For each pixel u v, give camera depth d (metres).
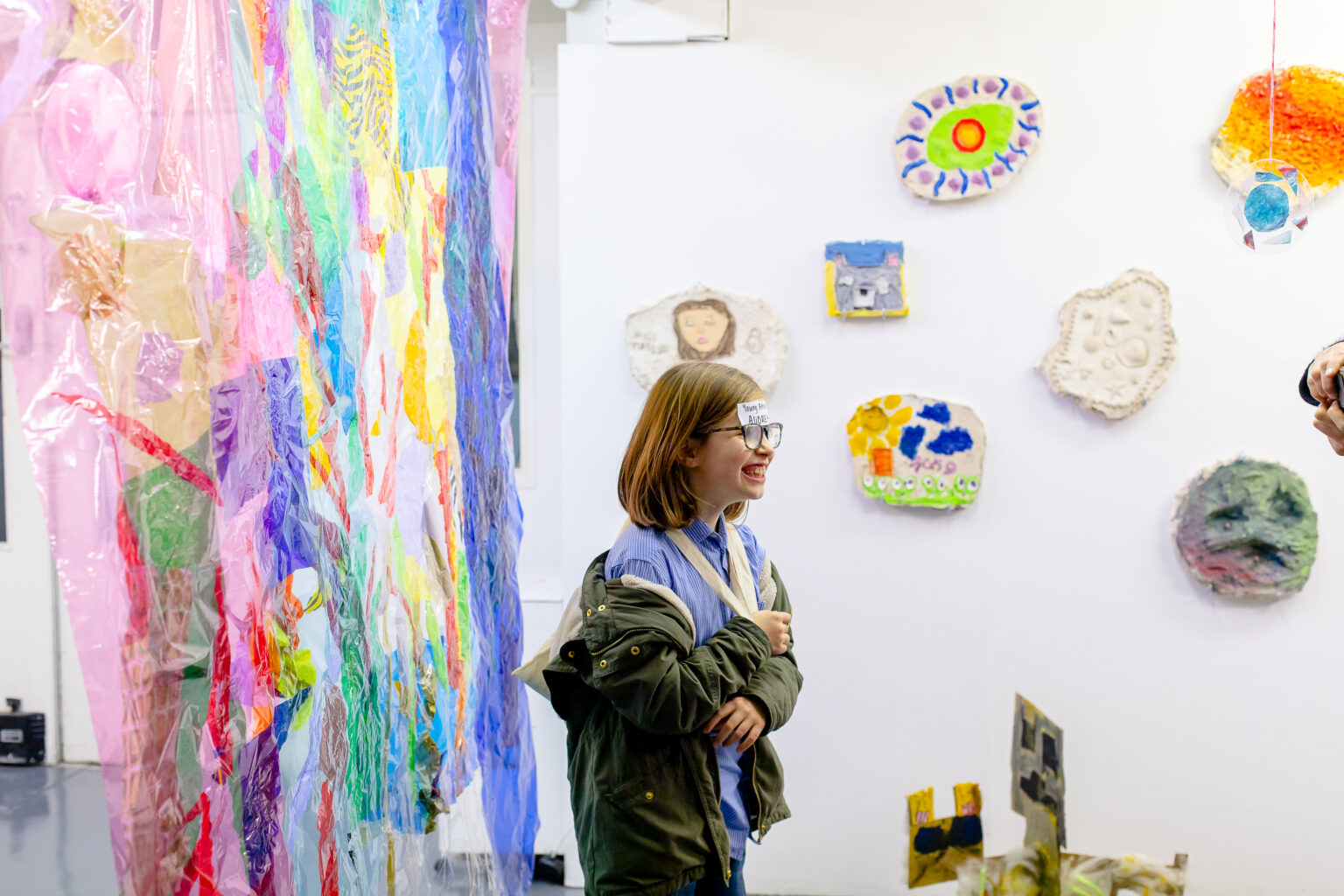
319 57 1.35
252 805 1.11
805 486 2.48
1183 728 2.41
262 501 1.15
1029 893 2.44
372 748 1.50
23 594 3.11
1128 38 2.36
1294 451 2.36
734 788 1.53
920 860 2.47
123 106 0.93
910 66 2.41
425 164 1.79
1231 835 2.40
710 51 2.45
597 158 2.48
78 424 0.88
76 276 0.88
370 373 1.54
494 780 2.12
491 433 2.17
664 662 1.36
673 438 1.50
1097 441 2.41
